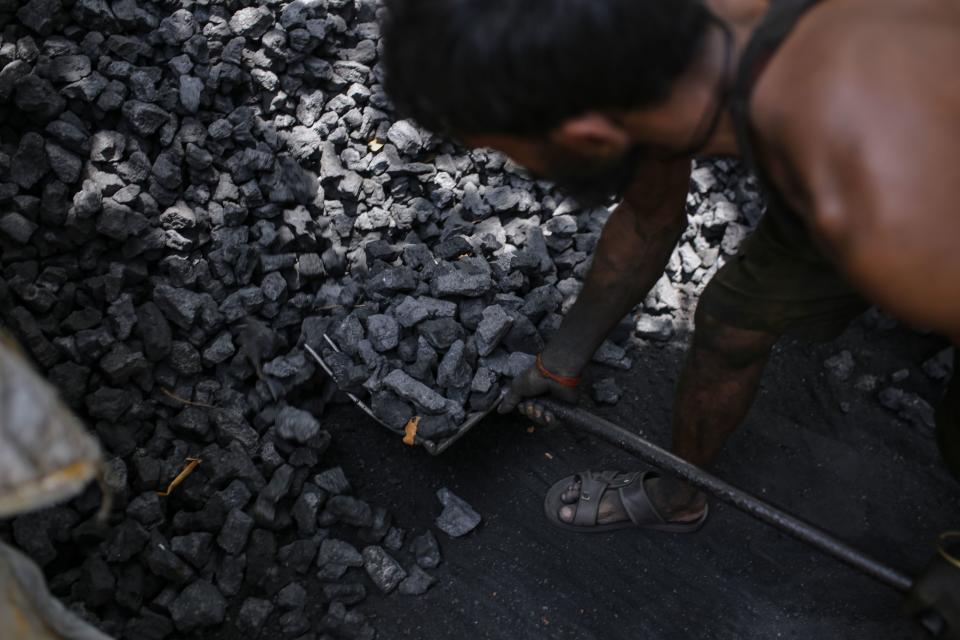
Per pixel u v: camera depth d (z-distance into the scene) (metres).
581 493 1.99
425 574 1.90
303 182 2.26
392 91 0.97
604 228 1.63
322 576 1.89
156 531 1.84
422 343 2.03
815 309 1.49
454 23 0.86
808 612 1.88
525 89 0.87
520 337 2.09
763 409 2.26
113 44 2.12
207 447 1.98
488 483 2.08
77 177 2.00
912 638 1.83
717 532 2.01
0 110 2.00
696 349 1.62
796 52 0.90
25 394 0.72
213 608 1.78
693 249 2.51
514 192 2.43
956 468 1.49
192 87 2.15
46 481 0.72
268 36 2.25
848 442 2.20
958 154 0.81
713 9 0.97
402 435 2.01
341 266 2.29
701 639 1.85
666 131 0.96
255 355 2.10
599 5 0.83
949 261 0.81
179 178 2.11
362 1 2.46
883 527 2.04
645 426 2.22
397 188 2.37
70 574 1.75
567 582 1.92
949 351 2.33
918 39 0.86
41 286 1.92
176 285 2.08
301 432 1.97
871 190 0.82
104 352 1.93
